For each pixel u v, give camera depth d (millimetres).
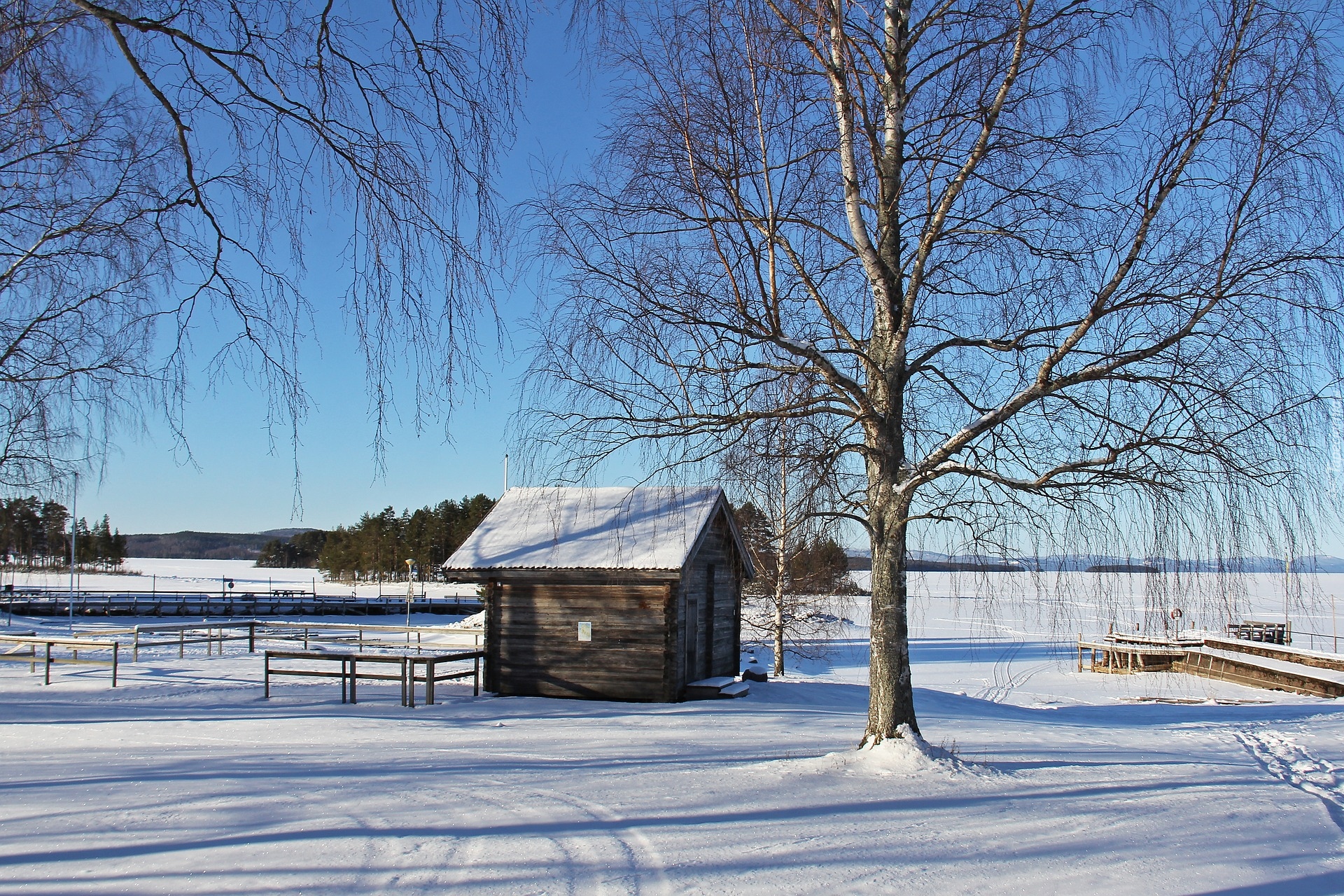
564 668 19000
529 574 18844
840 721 16203
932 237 10203
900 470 10492
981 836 7969
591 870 6824
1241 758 14516
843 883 6676
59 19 5293
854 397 10695
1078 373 9172
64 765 11031
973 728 17031
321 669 23781
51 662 20719
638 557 18531
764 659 37344
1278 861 7602
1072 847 7754
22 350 7566
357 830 7863
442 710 16812
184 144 5977
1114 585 9180
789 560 10945
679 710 17125
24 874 6656
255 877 6594
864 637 48938
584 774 10430
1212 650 37031
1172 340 8820
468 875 6668
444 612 63969
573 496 21328
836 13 9703
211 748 12516
